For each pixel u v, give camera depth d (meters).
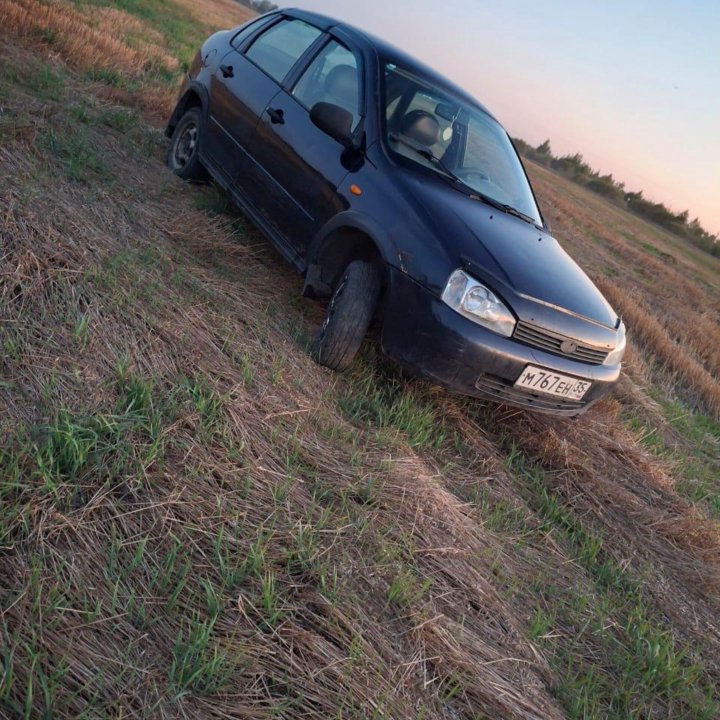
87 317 2.91
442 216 3.54
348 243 3.86
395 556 2.58
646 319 10.23
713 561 3.98
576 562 3.34
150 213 4.36
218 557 2.16
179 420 2.66
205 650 1.87
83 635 1.79
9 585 1.81
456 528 2.94
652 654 2.83
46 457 2.20
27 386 2.47
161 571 2.05
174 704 1.73
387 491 2.92
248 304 3.91
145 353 2.96
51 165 4.19
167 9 22.05
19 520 1.97
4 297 2.79
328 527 2.54
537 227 4.41
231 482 2.53
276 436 2.90
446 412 3.95
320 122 3.82
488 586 2.72
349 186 3.80
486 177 4.38
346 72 4.30
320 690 1.92
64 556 1.96
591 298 3.87
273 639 2.01
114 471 2.29
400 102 4.18
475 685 2.21
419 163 3.97
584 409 3.88
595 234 23.88
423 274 3.34
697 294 20.56
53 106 5.47
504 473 3.74
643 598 3.31
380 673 2.07
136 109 7.02
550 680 2.46
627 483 4.41
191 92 5.61
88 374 2.65
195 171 5.38
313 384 3.48
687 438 6.40
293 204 4.17
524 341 3.41
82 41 8.41
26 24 7.64
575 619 2.86
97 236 3.57
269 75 4.81
